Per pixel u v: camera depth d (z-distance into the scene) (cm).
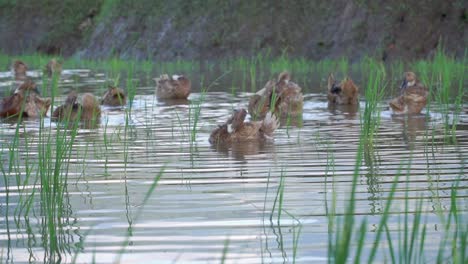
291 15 4966
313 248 797
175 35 5253
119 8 5719
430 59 4428
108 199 1034
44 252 809
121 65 4522
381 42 4572
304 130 1691
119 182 1146
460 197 1001
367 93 1731
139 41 5397
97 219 930
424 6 4606
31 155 1384
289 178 1148
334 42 4731
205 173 1202
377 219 895
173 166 1269
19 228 907
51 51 6084
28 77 3659
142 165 1284
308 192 1049
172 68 4297
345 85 2250
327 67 4097
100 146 1497
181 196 1041
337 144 1479
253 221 905
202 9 5262
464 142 1478
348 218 619
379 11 4681
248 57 4916
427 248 788
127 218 930
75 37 6056
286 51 4847
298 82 3109
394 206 958
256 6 5081
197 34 5159
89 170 1242
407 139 1532
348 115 1980
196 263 758
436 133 1612
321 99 2419
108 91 2308
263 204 985
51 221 852
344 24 4756
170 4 5441
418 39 4531
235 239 834
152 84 3119
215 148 1454
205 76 3591
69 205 1005
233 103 2288
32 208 1005
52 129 1752
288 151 1402
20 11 6328
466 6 4538
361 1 4766
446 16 4556
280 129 1716
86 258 782
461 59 4244
